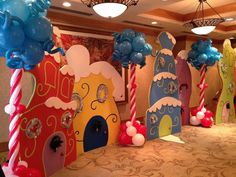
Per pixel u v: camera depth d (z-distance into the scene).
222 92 6.36
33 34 2.14
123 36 4.14
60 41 3.67
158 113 5.02
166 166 3.59
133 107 4.59
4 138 3.90
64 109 3.55
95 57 5.06
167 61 5.20
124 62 4.27
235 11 5.02
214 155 4.04
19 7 2.09
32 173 2.58
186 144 4.61
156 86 4.98
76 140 4.00
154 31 6.60
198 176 3.27
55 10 4.44
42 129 3.15
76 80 3.99
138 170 3.46
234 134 5.28
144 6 4.24
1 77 3.83
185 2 4.94
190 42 7.58
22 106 2.51
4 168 2.50
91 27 5.17
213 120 6.36
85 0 3.78
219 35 7.68
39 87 3.08
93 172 3.40
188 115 6.17
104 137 4.49
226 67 6.40
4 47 2.12
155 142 4.73
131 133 4.42
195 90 7.73
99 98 4.39
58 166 3.46
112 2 3.06
